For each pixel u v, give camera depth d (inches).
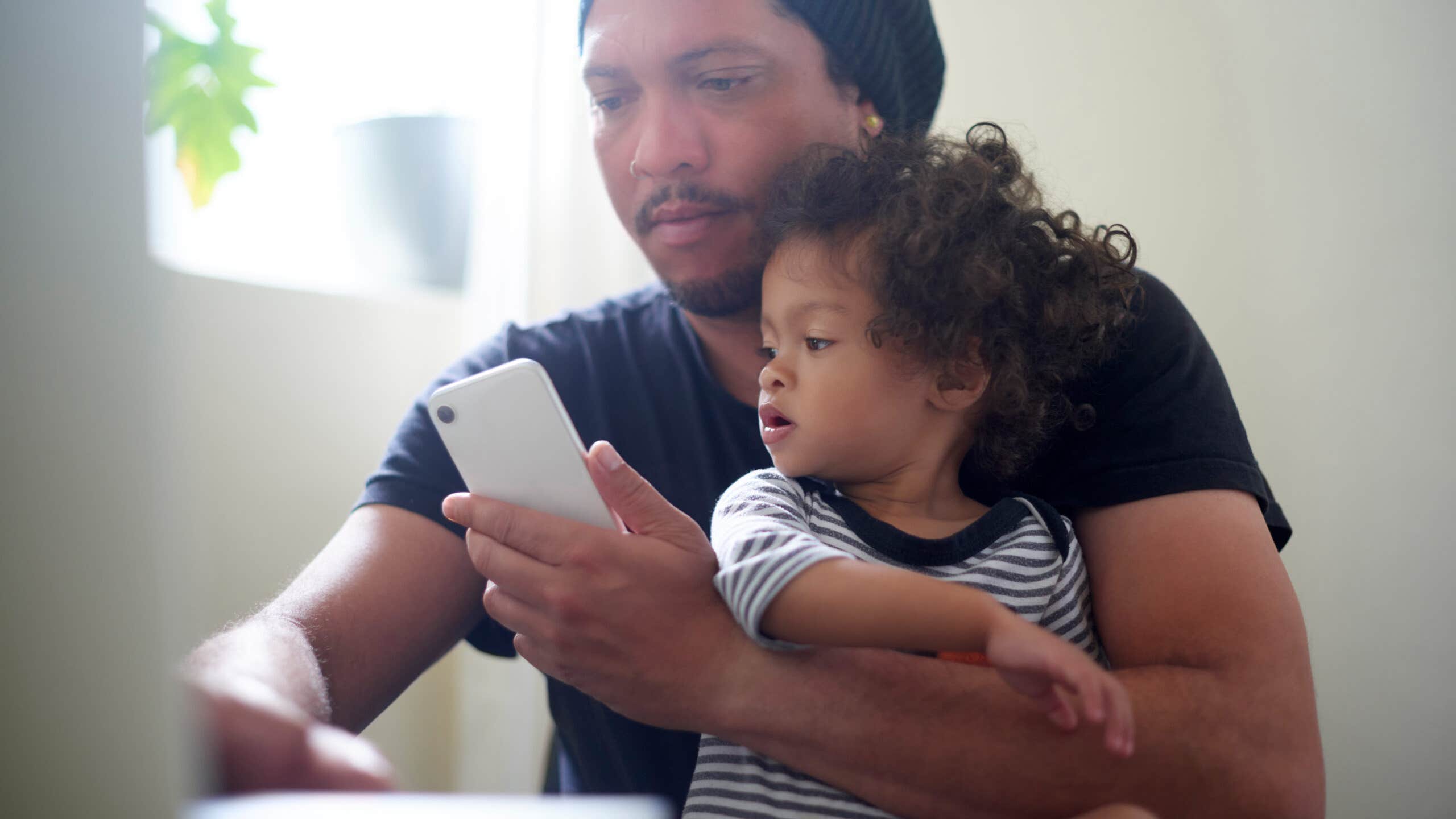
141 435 17.7
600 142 35.7
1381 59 58.5
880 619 22.5
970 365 30.1
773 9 33.7
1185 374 31.9
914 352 29.3
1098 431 31.4
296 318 61.4
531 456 26.0
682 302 35.4
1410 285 58.3
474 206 59.2
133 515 17.4
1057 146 64.7
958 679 25.1
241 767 17.4
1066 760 23.9
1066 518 30.8
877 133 38.4
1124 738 19.7
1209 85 61.8
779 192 33.0
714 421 36.1
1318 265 60.0
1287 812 24.2
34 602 16.6
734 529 26.4
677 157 33.2
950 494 31.7
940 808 24.4
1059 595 28.0
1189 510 28.8
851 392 29.2
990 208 31.6
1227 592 26.8
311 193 62.1
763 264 32.7
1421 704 58.1
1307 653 26.6
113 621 17.0
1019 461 31.4
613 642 24.9
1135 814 21.9
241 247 60.4
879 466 30.0
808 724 24.5
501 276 61.6
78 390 17.2
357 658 30.8
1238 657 25.7
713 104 33.8
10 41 17.1
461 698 62.9
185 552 19.4
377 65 63.0
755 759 26.5
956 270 29.6
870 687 24.6
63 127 17.4
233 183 60.4
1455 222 57.4
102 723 16.6
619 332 39.1
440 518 34.2
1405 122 58.1
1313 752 25.0
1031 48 65.2
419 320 66.6
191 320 56.5
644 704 25.4
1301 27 59.9
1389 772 58.5
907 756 24.2
